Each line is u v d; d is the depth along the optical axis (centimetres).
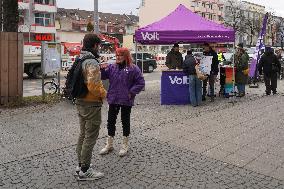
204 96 1277
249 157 636
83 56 525
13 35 1192
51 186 521
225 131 810
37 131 849
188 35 1202
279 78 2333
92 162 615
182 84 1198
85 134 539
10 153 680
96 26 1675
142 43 1423
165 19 1285
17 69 1205
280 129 823
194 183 525
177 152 666
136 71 643
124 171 574
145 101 1296
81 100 533
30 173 574
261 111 1034
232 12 8550
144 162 614
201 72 1163
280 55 2361
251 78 1827
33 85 2138
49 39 6025
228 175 555
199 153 660
